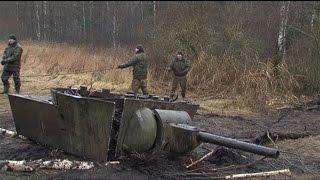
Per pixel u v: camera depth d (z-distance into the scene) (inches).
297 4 926.4
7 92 653.9
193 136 324.8
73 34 1675.7
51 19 1829.5
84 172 327.0
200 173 339.0
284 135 475.5
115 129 343.6
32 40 1450.5
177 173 335.6
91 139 339.0
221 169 355.3
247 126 533.6
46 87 724.0
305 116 611.8
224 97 721.0
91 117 334.6
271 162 386.0
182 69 686.5
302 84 770.8
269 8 1004.6
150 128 330.3
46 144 382.3
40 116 381.1
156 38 895.1
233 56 799.7
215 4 1066.7
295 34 873.5
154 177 324.5
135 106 336.8
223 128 516.1
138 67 631.2
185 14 978.7
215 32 880.9
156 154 336.8
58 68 884.0
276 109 652.7
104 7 1815.9
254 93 678.5
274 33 916.6
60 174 323.6
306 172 363.6
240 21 926.4
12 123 485.7
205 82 770.8
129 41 1305.4
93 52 1079.6
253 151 303.0
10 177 313.9
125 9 1685.5
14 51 635.5
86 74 836.6
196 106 381.4
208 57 799.7
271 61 794.8
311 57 790.5
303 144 454.0
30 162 337.1
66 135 359.9
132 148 336.5
